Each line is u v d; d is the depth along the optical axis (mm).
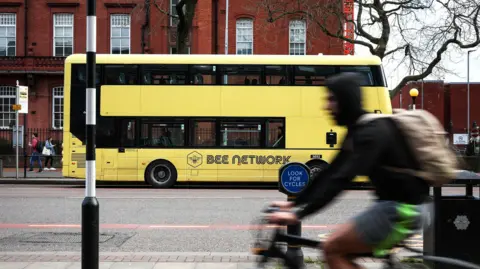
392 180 3156
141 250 8242
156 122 18828
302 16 27906
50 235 9453
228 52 34125
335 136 18516
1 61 33156
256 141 18672
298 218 3059
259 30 33625
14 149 32281
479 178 5266
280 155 18562
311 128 18578
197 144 18797
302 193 3195
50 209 12688
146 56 18969
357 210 12555
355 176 3031
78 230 9945
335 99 3273
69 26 34156
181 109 18766
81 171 18516
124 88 18844
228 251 8180
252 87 18719
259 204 13695
